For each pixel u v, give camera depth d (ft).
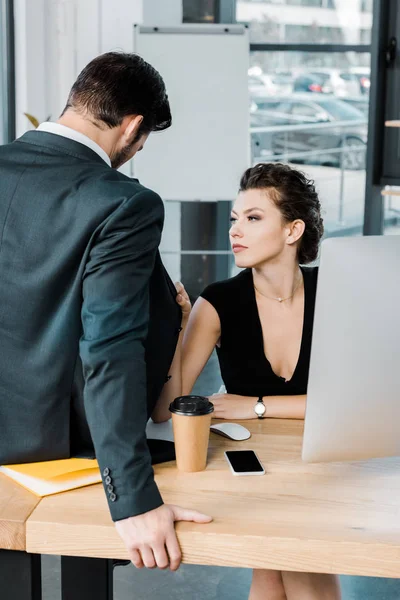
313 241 5.98
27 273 4.38
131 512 4.06
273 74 20.99
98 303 4.15
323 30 20.58
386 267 4.52
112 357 4.09
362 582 8.44
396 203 20.94
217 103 18.76
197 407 4.80
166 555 4.09
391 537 4.10
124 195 4.25
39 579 4.50
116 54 4.78
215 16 20.27
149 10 19.75
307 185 5.89
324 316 4.51
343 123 20.88
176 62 18.69
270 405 5.84
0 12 18.45
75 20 19.35
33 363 4.46
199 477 4.80
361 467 5.04
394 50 19.89
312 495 4.60
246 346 6.15
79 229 4.25
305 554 4.08
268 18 20.72
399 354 4.64
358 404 4.69
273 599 5.71
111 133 4.67
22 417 4.58
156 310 5.05
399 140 20.29
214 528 4.16
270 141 21.33
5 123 19.11
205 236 21.15
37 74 19.07
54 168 4.47
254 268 6.12
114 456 4.08
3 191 4.46
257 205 5.79
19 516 4.25
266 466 4.99
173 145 18.89
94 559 5.45
